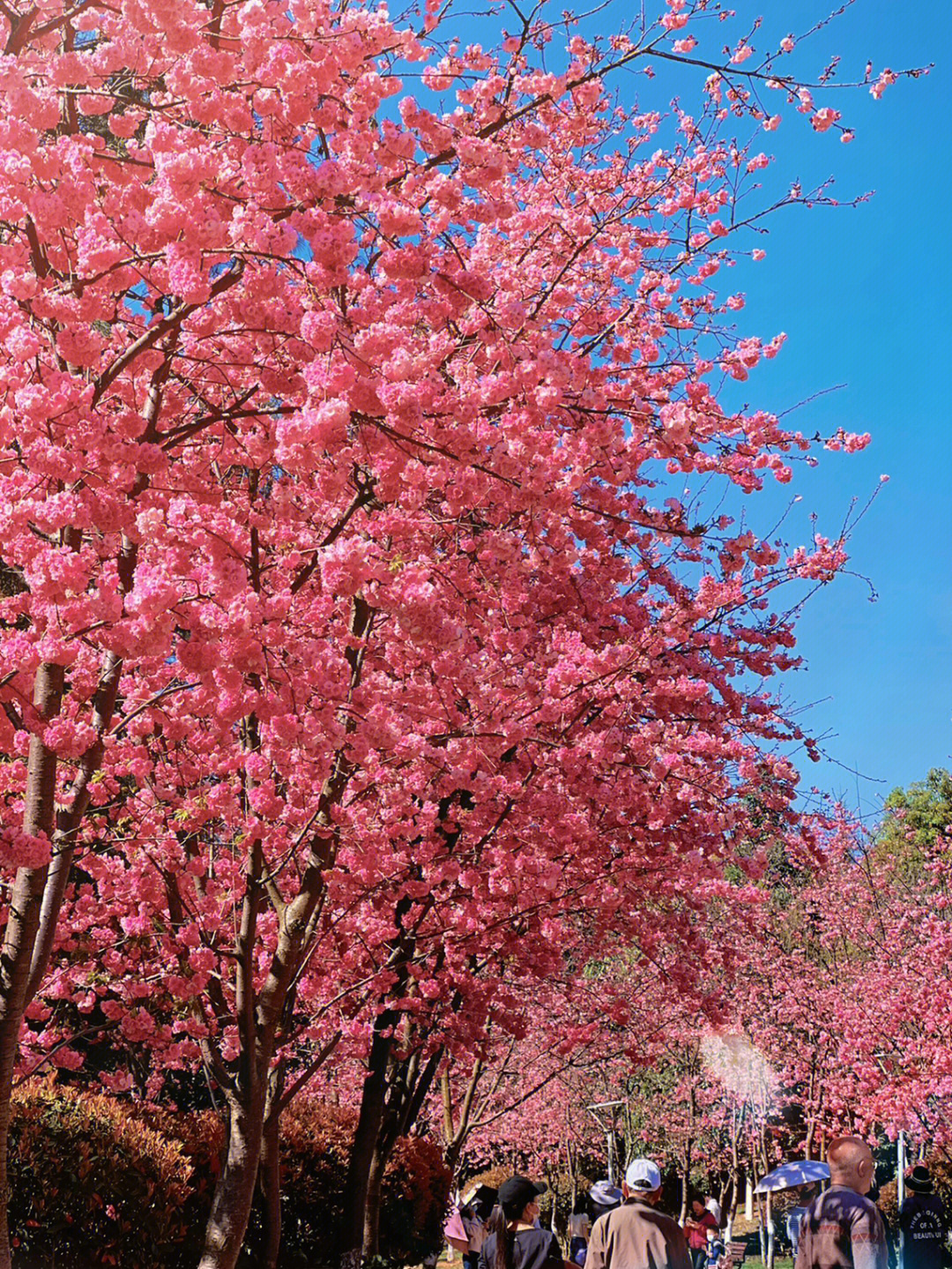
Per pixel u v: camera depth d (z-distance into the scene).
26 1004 5.36
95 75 5.35
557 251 8.74
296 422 5.20
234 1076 7.57
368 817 8.38
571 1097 26.36
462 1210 8.59
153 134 4.86
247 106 5.52
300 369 6.23
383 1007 9.30
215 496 6.71
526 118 7.80
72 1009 10.37
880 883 23.25
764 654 10.48
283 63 5.38
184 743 8.35
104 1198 7.73
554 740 9.14
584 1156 31.55
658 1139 27.39
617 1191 7.41
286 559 7.18
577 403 6.73
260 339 6.04
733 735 10.52
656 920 11.39
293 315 5.62
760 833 11.11
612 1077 24.89
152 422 6.11
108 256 4.93
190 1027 7.65
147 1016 7.91
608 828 9.96
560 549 8.12
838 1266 4.82
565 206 9.23
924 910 21.25
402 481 6.15
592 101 7.81
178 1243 8.75
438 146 6.05
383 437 5.91
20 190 4.95
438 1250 13.88
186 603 5.28
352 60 5.56
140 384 6.99
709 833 10.24
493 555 7.41
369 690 6.27
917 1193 8.95
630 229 9.21
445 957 9.89
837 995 22.17
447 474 6.25
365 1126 10.34
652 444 8.24
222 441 7.59
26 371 5.11
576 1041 12.74
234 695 5.78
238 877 8.50
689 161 8.95
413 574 5.93
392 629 8.02
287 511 6.83
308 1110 13.44
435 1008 9.92
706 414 8.40
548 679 8.20
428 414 5.99
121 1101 9.38
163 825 7.92
